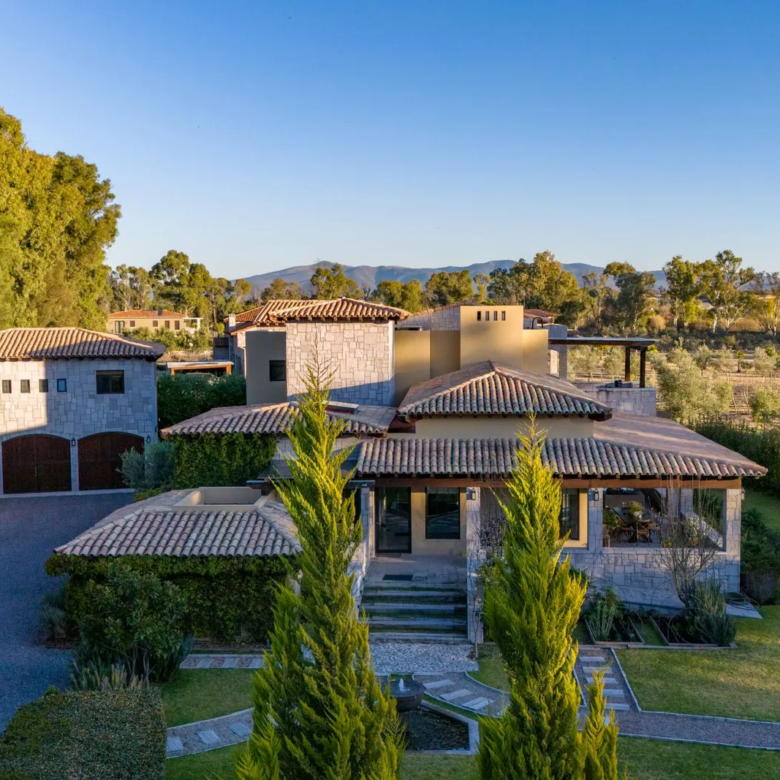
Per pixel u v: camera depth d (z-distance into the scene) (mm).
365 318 32750
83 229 70750
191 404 50531
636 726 17219
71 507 39438
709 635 21969
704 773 15156
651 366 83438
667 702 18406
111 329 123812
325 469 9992
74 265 71562
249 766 8414
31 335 43812
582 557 25391
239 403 51500
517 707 8859
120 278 177250
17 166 61812
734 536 25266
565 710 8797
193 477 28266
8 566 29406
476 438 27000
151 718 14477
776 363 87625
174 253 171375
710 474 24609
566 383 33375
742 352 102188
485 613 9695
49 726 14016
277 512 24469
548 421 26781
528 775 8586
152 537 22516
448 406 26766
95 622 19188
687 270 133000
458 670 20516
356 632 9695
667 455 25438
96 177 74812
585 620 23344
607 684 19469
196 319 137875
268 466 27953
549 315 59594
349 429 26734
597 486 25188
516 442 26516
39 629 23109
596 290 155125
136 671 19453
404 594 24297
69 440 42844
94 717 14461
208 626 22188
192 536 22484
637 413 38469
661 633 22531
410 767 15367
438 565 26875
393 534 28328
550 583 9164
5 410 42281
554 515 9523
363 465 25188
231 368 71812
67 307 68938
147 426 43438
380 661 21094
